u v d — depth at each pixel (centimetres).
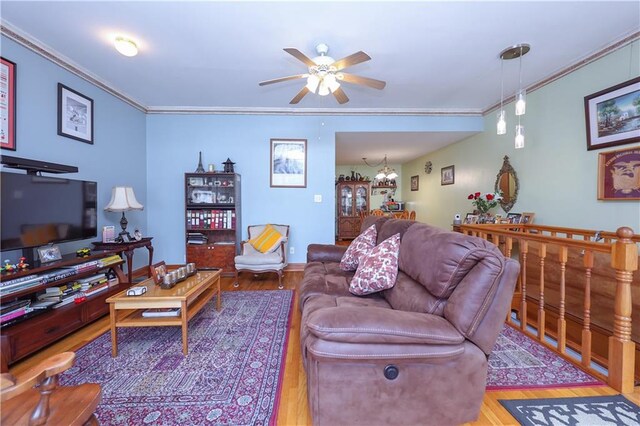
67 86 282
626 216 244
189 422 135
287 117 432
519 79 325
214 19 215
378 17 213
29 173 229
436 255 140
